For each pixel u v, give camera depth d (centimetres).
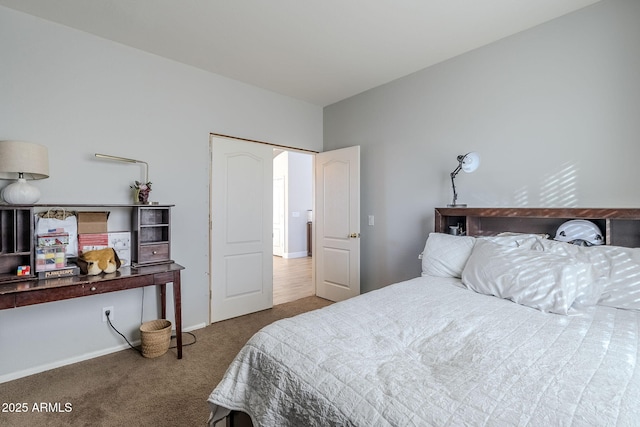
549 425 73
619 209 186
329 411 91
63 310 229
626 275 160
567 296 155
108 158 240
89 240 232
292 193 754
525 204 236
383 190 339
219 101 314
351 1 202
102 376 212
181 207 288
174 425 165
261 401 115
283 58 280
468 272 201
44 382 205
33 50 217
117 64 252
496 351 111
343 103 385
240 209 335
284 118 370
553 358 105
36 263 204
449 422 75
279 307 367
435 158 293
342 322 140
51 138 224
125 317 257
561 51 219
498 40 250
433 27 232
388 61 286
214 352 249
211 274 311
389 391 89
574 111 214
